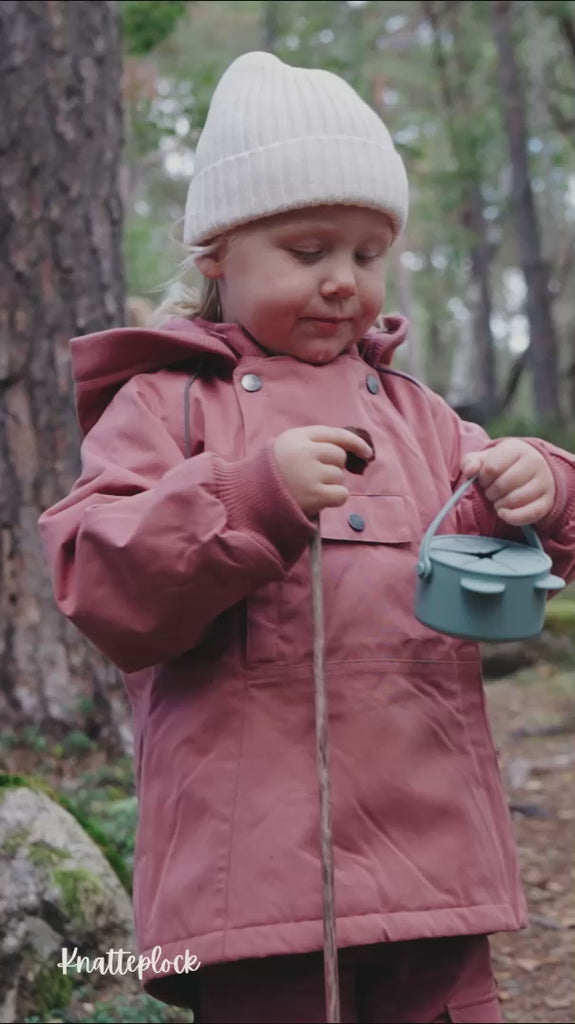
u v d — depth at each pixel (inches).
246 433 92.4
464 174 942.4
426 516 96.1
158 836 90.1
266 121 92.7
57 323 229.9
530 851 217.5
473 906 88.2
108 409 95.6
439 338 1617.9
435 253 1566.2
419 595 88.7
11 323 228.5
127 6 324.2
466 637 86.5
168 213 1186.6
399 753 88.2
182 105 405.7
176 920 86.7
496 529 98.0
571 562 98.3
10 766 214.7
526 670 389.1
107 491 89.0
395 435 97.7
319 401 94.1
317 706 84.1
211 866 85.9
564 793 252.4
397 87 1147.3
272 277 92.4
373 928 84.7
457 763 90.7
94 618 85.1
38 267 229.0
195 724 88.4
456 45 943.0
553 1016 158.1
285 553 84.9
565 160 1110.4
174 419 93.7
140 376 95.9
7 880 148.7
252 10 524.4
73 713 225.6
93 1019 143.3
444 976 91.0
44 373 229.1
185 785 88.0
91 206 233.3
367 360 102.3
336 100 93.6
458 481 102.0
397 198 94.3
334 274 92.0
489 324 1051.9
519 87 859.4
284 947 83.7
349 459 88.7
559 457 97.0
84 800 198.7
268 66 96.7
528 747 295.4
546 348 848.9
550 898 196.4
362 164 92.1
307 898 84.6
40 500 228.5
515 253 1614.2
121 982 151.9
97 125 234.2
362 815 86.7
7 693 225.3
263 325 93.7
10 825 153.8
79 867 153.9
